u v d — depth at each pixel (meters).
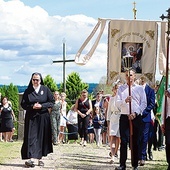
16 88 38.22
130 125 10.42
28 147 11.54
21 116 21.41
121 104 10.50
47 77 46.97
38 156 11.59
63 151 15.63
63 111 19.80
